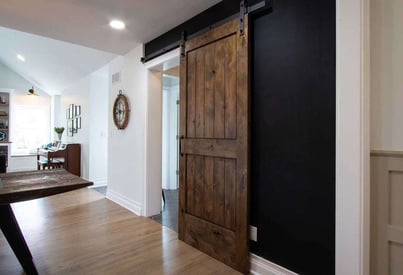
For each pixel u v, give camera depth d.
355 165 1.40
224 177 2.11
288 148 1.74
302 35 1.66
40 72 6.30
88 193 4.47
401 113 1.39
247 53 1.90
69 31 2.88
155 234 2.71
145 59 3.21
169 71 3.74
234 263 2.01
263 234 1.89
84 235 2.66
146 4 2.27
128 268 2.03
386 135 1.44
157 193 3.35
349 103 1.42
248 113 1.91
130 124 3.58
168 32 2.86
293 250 1.71
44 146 6.90
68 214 3.33
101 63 4.39
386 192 1.44
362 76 1.38
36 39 4.55
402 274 1.41
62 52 4.62
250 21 1.93
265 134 1.88
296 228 1.70
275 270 1.80
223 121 2.10
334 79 1.51
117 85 3.95
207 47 2.25
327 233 1.54
